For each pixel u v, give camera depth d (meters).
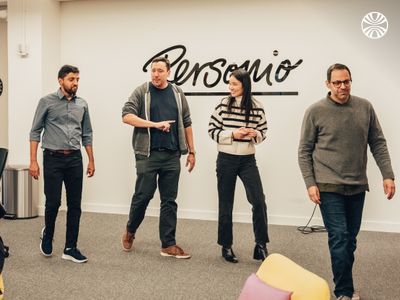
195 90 5.35
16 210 5.31
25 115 5.57
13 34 5.57
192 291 3.08
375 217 4.91
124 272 3.44
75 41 5.70
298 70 5.07
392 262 3.73
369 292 3.07
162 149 3.64
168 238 3.79
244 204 5.25
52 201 3.55
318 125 2.75
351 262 2.81
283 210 5.16
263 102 5.17
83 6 5.66
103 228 4.82
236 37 5.22
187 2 5.34
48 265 3.58
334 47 4.98
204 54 5.31
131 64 5.54
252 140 3.51
